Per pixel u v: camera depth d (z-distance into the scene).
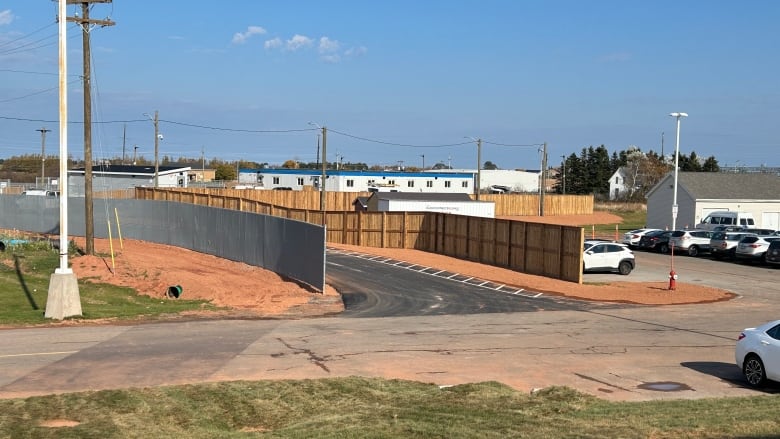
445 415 11.85
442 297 29.70
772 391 15.05
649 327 23.06
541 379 15.87
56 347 18.19
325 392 13.95
